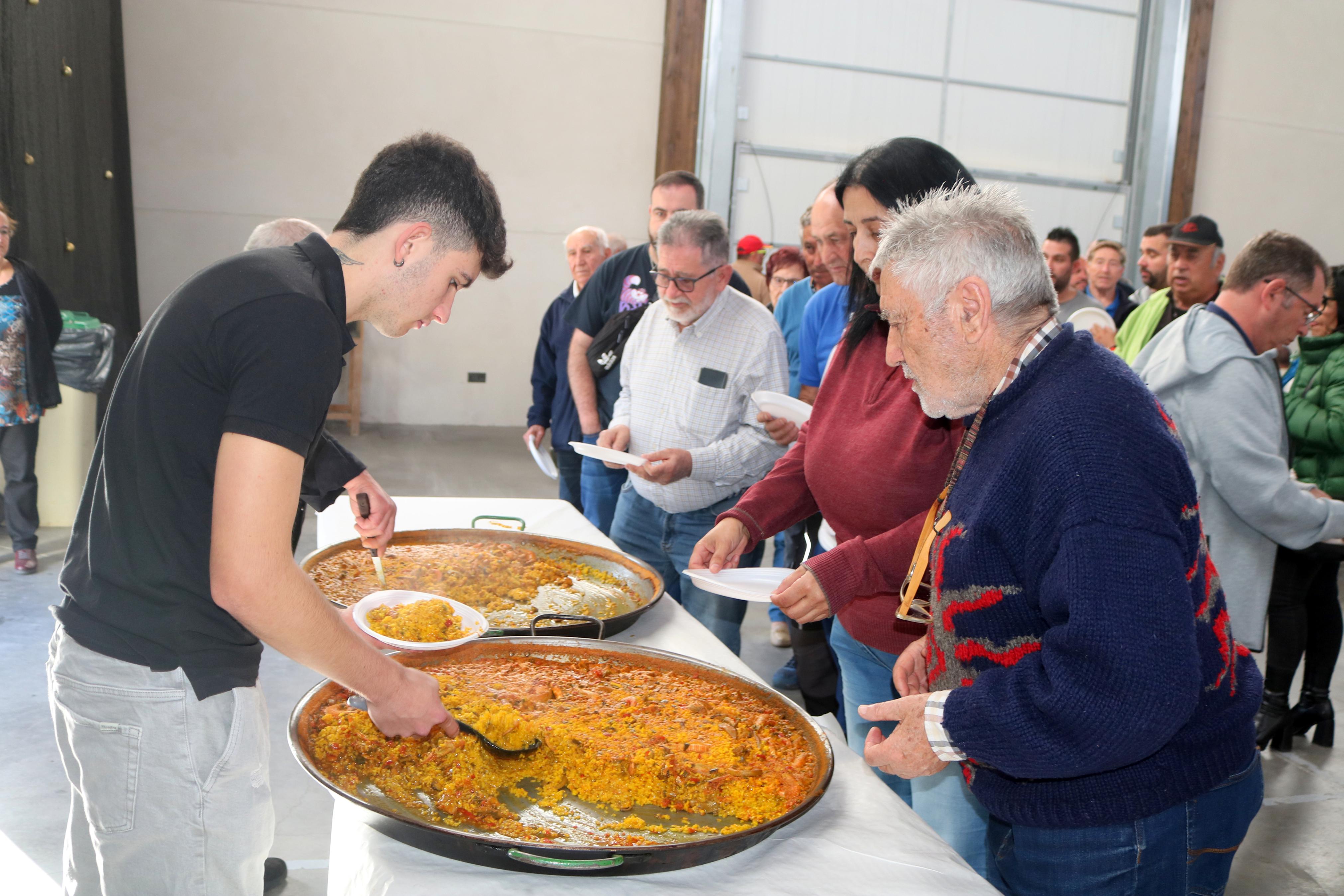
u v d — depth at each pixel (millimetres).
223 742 1008
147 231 6742
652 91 7520
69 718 997
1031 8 7965
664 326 2430
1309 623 2926
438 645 1297
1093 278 4844
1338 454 2658
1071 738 821
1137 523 811
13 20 4473
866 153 1463
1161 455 844
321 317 917
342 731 1064
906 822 1050
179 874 1015
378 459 6246
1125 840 985
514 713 1109
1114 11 8117
